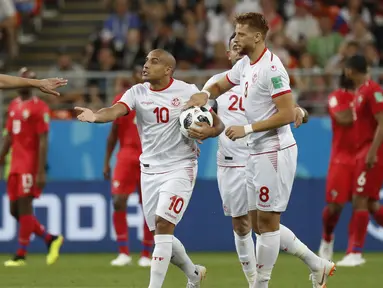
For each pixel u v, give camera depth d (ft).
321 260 82.94
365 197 117.29
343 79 117.50
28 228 121.39
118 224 121.39
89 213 140.46
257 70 76.59
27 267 119.14
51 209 140.05
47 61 192.03
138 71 115.65
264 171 77.25
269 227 78.18
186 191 79.71
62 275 108.58
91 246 140.36
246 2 185.68
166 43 174.60
